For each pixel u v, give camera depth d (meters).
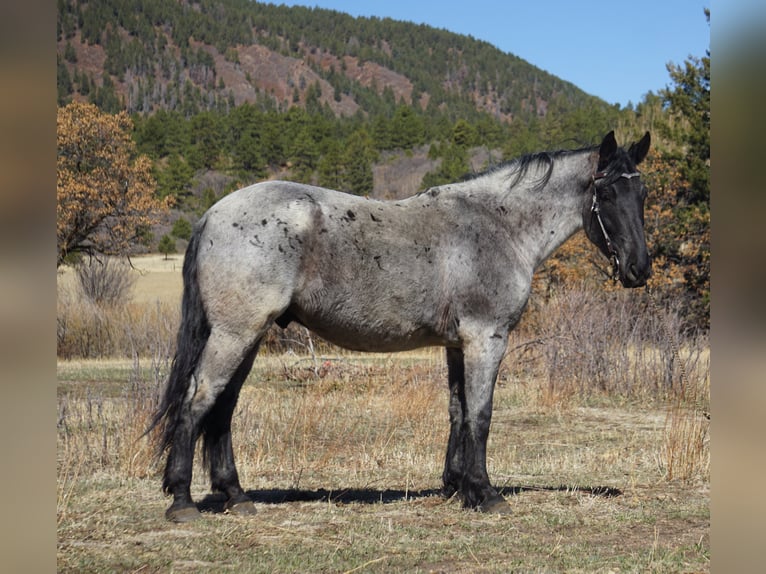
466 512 5.32
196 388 4.84
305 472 6.69
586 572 4.04
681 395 11.65
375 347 5.34
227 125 124.88
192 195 87.81
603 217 5.69
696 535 4.88
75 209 25.55
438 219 5.41
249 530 4.69
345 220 5.07
